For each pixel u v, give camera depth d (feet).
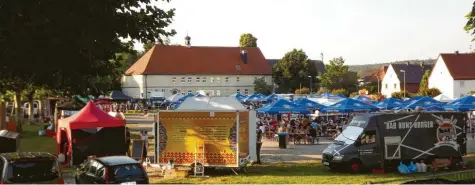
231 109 67.46
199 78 346.54
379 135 66.74
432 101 130.52
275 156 84.38
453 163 68.74
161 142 66.08
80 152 75.00
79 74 46.16
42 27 40.34
